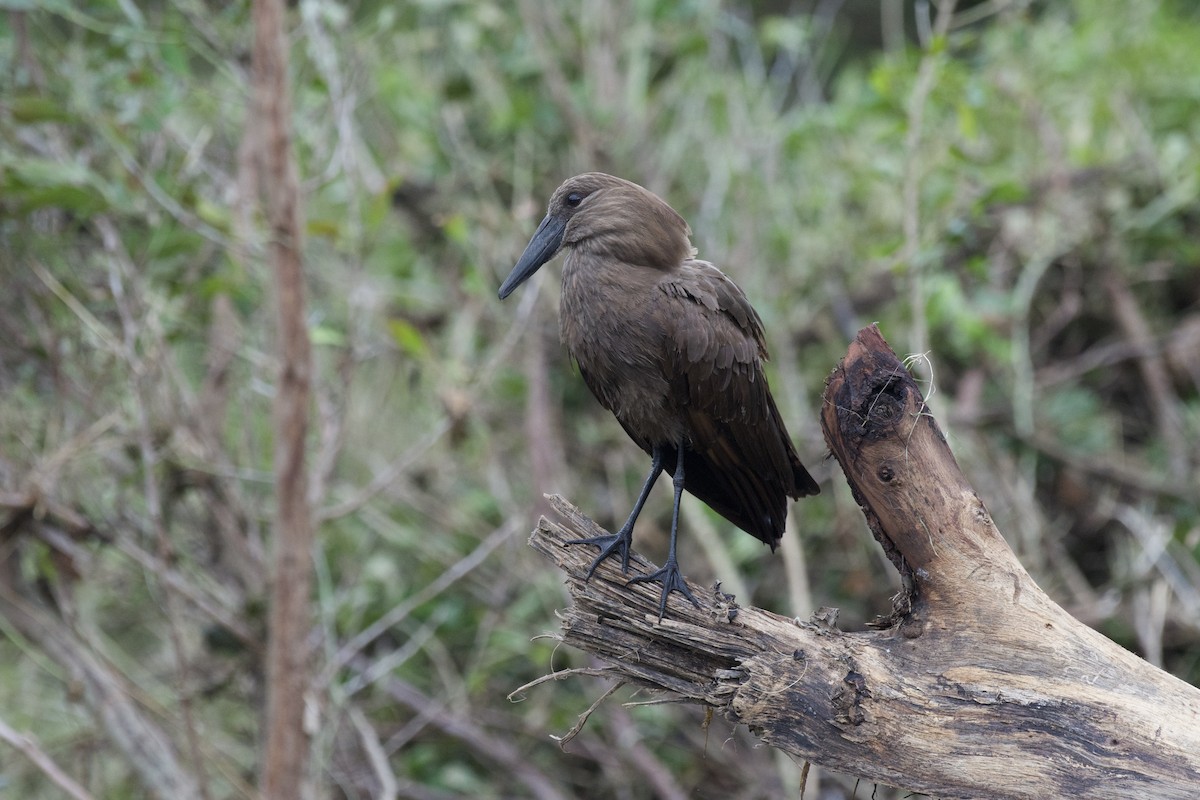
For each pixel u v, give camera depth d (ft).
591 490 40.98
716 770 35.14
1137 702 16.71
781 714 17.67
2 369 31.68
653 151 44.16
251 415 35.22
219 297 33.53
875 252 32.42
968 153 40.42
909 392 18.02
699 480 25.05
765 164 43.50
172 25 31.63
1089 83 44.01
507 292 24.41
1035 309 42.01
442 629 36.42
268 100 27.53
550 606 36.04
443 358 40.93
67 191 28.32
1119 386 41.52
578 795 36.94
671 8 43.65
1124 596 35.70
